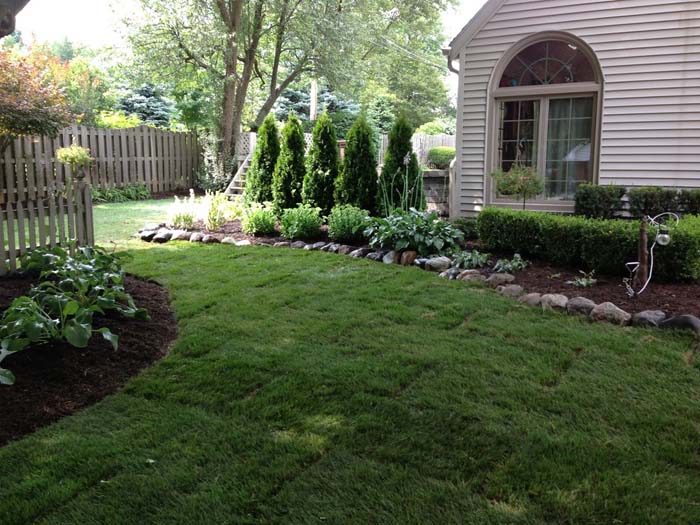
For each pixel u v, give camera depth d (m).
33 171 10.79
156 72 15.16
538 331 3.92
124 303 4.41
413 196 7.84
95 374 3.19
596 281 5.03
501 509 2.05
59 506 2.08
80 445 2.47
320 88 22.81
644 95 7.31
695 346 3.62
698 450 2.43
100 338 3.62
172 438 2.54
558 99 7.88
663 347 3.60
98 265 4.39
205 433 2.57
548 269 5.59
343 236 7.17
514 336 3.85
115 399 2.92
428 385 3.07
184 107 17.52
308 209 7.67
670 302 4.36
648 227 4.98
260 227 7.76
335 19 15.16
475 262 5.81
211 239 7.57
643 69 7.27
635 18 7.22
